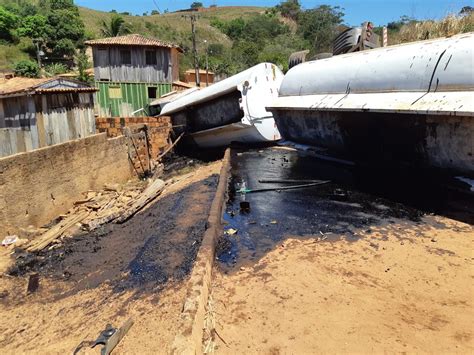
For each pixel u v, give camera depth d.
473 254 5.07
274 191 8.48
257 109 13.63
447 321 3.77
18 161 9.84
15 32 47.62
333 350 3.47
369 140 8.77
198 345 3.46
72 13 52.78
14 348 5.27
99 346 4.45
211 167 12.97
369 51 8.98
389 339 3.56
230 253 5.58
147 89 27.53
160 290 5.67
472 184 6.87
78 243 9.40
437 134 6.99
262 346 3.59
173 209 9.67
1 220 9.40
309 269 4.93
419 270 4.75
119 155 15.34
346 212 6.95
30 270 8.13
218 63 52.88
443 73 6.80
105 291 6.36
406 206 7.05
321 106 9.30
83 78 36.50
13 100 13.61
